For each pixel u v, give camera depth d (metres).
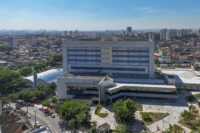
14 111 181.62
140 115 169.62
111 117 169.00
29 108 191.50
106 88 199.88
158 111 176.50
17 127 143.88
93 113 177.12
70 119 158.88
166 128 149.12
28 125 156.62
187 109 179.25
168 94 199.25
